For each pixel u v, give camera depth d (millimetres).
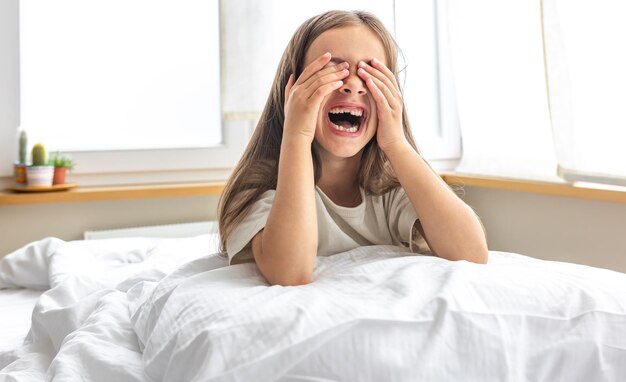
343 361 549
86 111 2014
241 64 2008
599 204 1615
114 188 1935
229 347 553
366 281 669
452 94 2348
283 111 927
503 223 1985
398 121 850
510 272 684
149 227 1914
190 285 713
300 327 557
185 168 2074
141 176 2039
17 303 1375
